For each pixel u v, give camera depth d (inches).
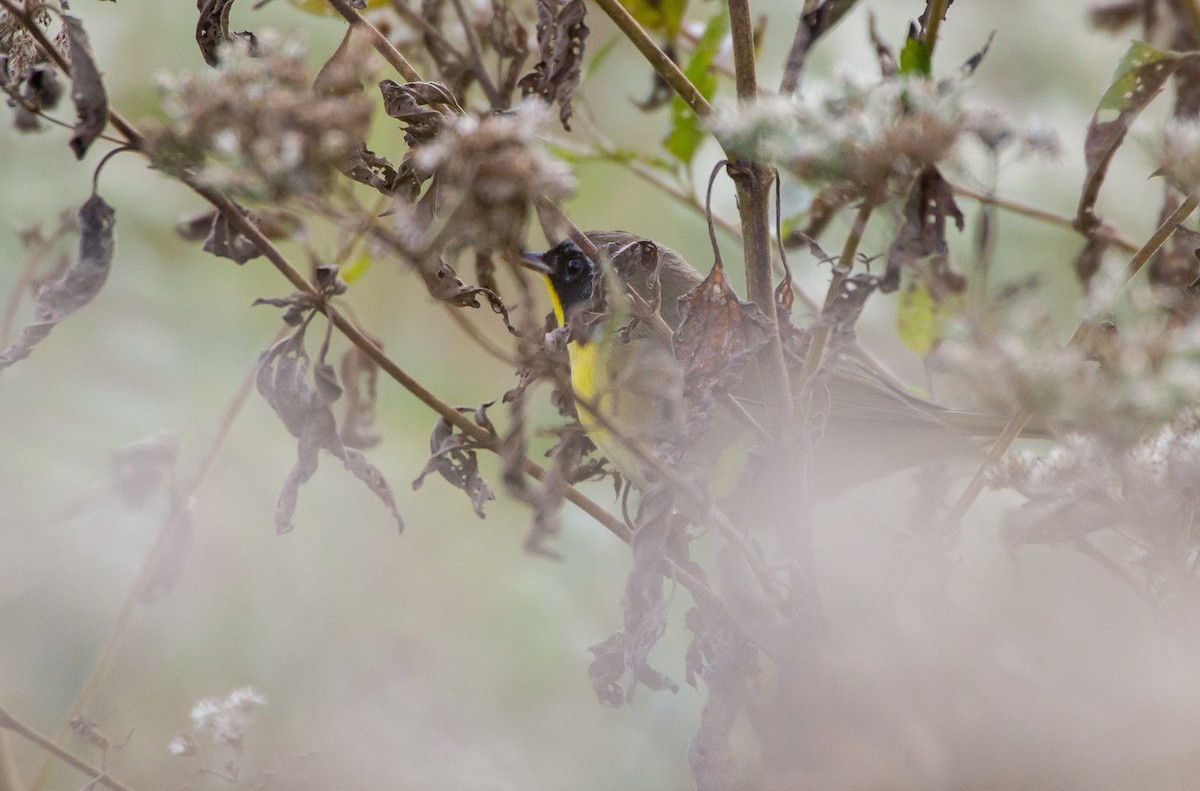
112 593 328.5
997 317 171.2
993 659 202.2
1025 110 396.2
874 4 421.7
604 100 447.2
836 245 389.4
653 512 174.1
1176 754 188.5
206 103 137.5
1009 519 210.5
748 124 156.3
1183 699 191.2
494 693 333.1
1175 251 244.5
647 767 314.5
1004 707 193.6
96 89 159.8
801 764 192.7
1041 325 165.5
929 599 207.9
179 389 383.6
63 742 246.1
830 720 193.0
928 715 192.7
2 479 336.8
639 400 197.9
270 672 325.4
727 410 187.8
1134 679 199.2
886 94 157.2
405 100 189.2
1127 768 188.5
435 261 170.6
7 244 353.4
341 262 231.8
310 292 181.9
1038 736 191.6
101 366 375.6
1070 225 266.7
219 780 282.5
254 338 415.5
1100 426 159.9
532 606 349.7
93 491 253.1
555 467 182.7
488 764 306.2
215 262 425.4
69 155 387.5
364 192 301.3
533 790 304.5
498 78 259.1
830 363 178.7
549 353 165.0
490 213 136.6
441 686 331.3
